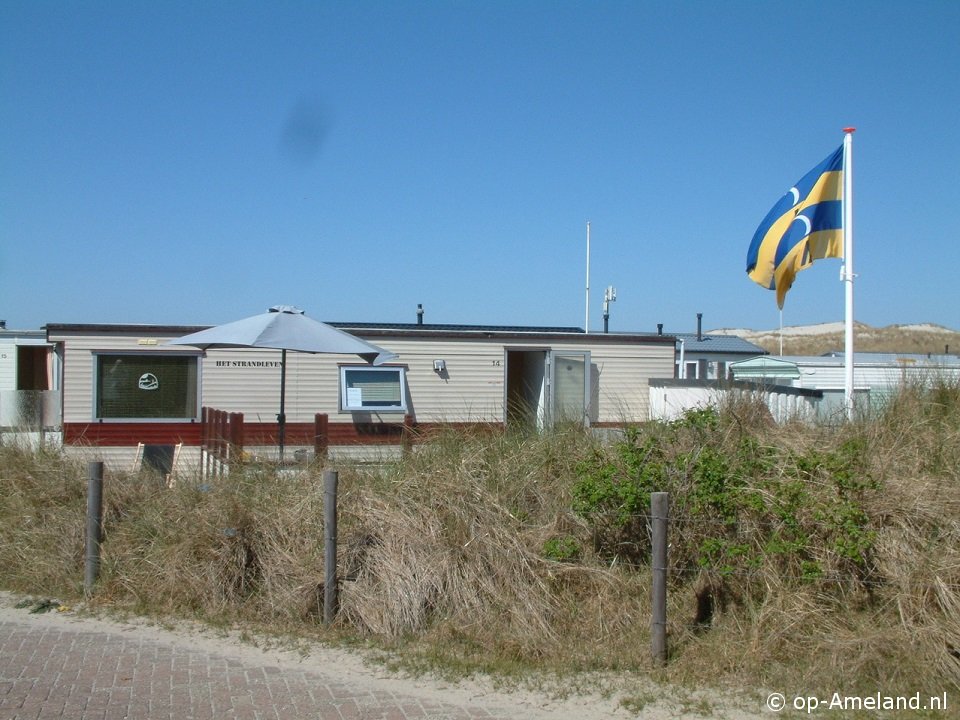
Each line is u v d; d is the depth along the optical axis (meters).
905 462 7.79
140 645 6.61
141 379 15.86
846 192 11.88
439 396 16.81
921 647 5.86
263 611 7.20
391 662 6.26
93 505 7.94
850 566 6.46
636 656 6.23
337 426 16.38
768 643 6.12
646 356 17.95
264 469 8.83
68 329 15.60
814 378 20.88
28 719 5.25
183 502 8.41
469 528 7.29
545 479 8.20
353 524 7.44
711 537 6.87
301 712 5.43
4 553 8.43
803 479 7.07
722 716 5.41
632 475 7.33
